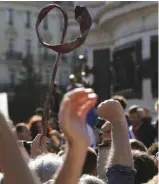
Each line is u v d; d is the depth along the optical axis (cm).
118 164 362
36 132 1095
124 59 2312
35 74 7519
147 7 2086
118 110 357
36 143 443
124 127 362
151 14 2117
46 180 370
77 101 235
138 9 2123
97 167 543
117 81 2362
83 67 2752
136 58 2203
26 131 1060
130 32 2250
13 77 8656
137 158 527
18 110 7312
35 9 8831
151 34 2130
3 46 8588
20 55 8700
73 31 2819
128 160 363
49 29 8881
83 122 236
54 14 8894
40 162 377
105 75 2691
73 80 1694
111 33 2603
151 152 712
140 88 2170
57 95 1516
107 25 2464
